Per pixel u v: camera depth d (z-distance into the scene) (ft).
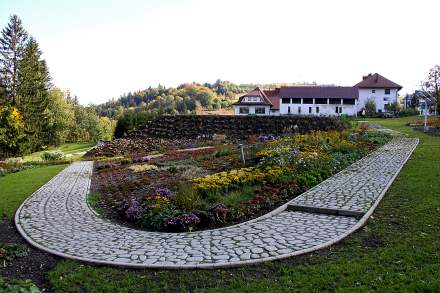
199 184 33.27
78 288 17.61
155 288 17.30
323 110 220.23
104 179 51.19
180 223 26.07
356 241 21.65
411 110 196.75
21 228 27.76
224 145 86.48
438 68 134.10
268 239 22.65
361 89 232.53
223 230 25.04
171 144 102.32
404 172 39.58
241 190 33.45
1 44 153.48
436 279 16.30
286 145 58.03
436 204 27.04
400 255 19.02
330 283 16.75
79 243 23.84
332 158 47.42
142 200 32.48
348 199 29.86
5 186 48.24
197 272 18.78
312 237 22.53
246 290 16.65
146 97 411.34
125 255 21.27
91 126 244.83
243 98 222.07
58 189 44.11
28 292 16.25
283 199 31.81
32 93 155.43
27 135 143.02
